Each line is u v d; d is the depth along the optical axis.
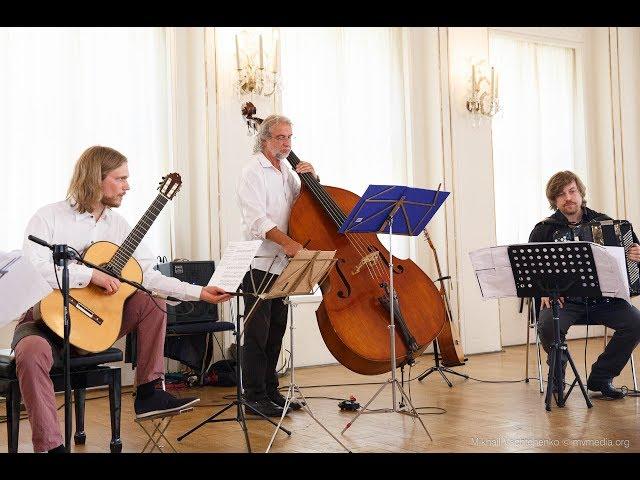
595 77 8.51
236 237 5.98
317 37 6.75
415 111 7.25
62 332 3.07
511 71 7.91
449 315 5.54
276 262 4.08
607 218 4.68
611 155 8.39
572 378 5.41
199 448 3.43
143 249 3.56
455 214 7.13
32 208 5.38
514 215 7.84
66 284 2.86
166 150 6.02
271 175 4.19
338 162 6.82
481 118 7.33
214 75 5.94
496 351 7.26
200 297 3.30
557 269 4.04
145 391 3.31
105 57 5.73
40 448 2.92
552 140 8.20
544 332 4.57
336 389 5.22
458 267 7.11
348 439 3.56
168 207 5.97
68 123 5.54
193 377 5.53
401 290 3.88
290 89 6.58
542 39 8.04
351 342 3.61
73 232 3.41
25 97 5.38
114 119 5.76
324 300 3.71
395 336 3.71
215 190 5.89
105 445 3.57
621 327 4.47
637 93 8.45
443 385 5.23
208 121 5.90
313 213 4.03
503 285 4.22
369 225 3.58
